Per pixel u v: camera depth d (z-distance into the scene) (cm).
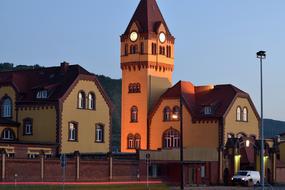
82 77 10088
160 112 11994
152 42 12456
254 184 9838
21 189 6950
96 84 10288
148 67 12350
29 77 10556
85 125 10050
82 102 10069
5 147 8750
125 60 12600
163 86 12562
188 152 9625
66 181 7962
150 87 12331
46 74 10481
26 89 10262
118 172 8625
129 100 12475
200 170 9756
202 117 11331
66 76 10181
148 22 12562
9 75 10562
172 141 11781
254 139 10806
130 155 9081
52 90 9931
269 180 10869
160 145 11925
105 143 10356
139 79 12412
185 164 9412
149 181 8875
